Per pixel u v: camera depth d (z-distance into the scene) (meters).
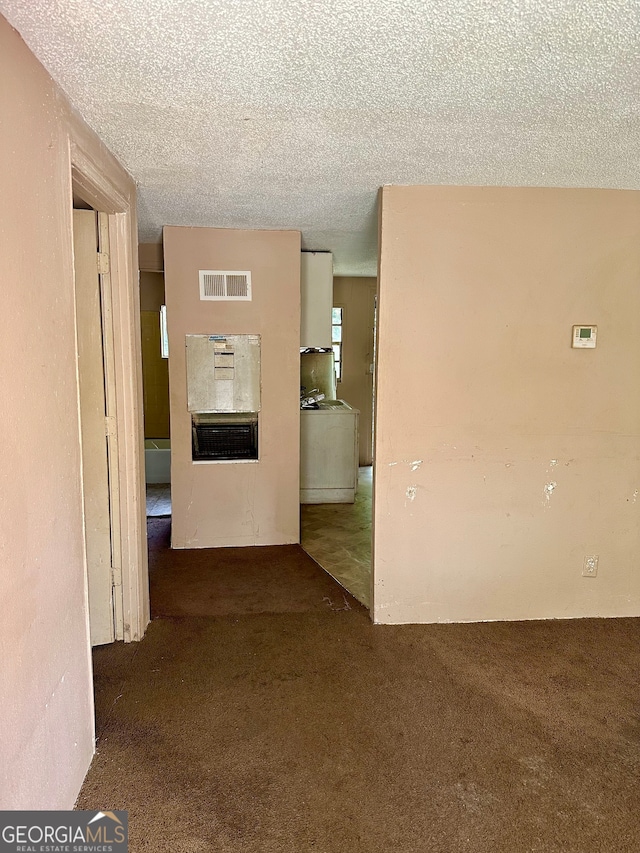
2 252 1.19
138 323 2.61
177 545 3.88
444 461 2.72
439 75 1.50
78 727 1.71
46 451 1.44
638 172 2.34
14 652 1.25
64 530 1.58
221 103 1.67
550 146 2.04
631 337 2.70
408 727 2.03
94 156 1.90
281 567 3.57
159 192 2.66
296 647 2.58
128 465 2.53
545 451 2.75
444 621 2.83
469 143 2.00
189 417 3.74
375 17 1.22
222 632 2.72
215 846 1.53
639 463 2.78
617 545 2.84
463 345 2.66
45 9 1.18
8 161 1.22
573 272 2.64
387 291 2.59
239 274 3.61
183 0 1.15
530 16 1.21
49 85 1.48
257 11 1.19
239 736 1.98
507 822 1.62
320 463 5.04
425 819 1.63
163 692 2.23
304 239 3.83
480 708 2.15
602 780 1.79
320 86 1.56
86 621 1.79
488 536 2.79
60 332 1.55
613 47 1.34
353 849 1.53
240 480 3.87
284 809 1.66
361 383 6.53
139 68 1.45
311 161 2.20
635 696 2.23
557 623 2.82
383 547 2.75
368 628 2.77
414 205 2.54
